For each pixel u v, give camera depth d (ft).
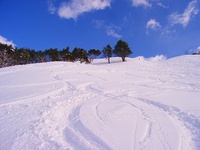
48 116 22.85
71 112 24.67
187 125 19.98
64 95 33.73
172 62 105.50
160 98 30.04
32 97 31.83
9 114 23.91
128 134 17.90
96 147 15.87
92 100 29.89
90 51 191.93
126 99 30.17
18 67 72.79
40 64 79.61
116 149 15.44
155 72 65.36
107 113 23.53
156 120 21.21
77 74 57.21
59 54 182.39
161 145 16.07
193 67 80.38
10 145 16.16
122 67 85.35
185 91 35.42
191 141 16.94
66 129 19.44
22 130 19.02
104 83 44.37
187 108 24.72
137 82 45.85
